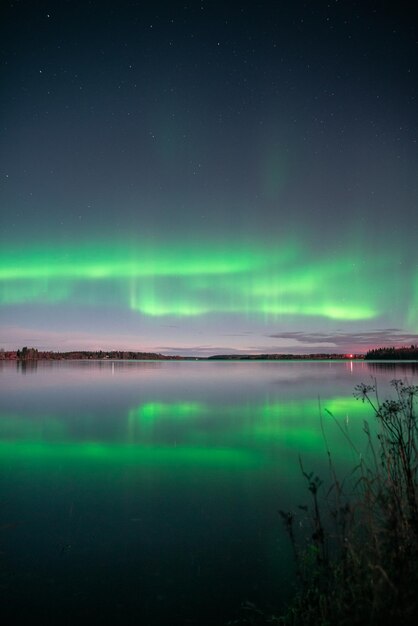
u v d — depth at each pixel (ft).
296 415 36.35
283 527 13.30
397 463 9.96
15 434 29.68
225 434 29.27
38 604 9.43
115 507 15.62
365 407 38.93
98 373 102.01
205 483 18.58
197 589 10.00
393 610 5.87
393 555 6.64
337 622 6.85
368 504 8.28
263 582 10.27
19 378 82.38
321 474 19.17
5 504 15.93
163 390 58.59
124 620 8.82
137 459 22.97
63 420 35.42
